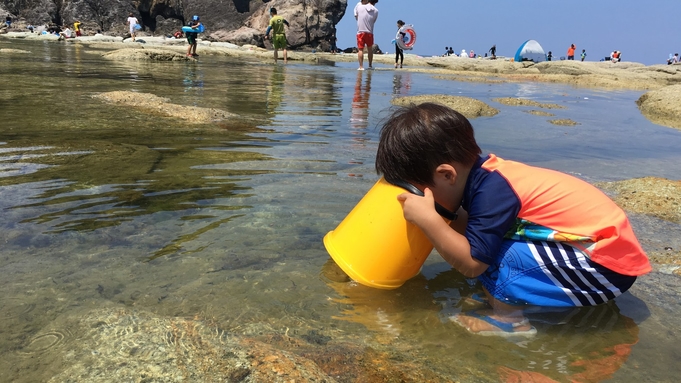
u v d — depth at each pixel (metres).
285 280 1.98
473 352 1.61
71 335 1.52
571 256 1.91
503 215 1.91
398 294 2.01
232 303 1.78
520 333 1.75
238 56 22.31
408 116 2.04
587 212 1.93
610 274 1.91
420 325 1.77
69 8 34.38
